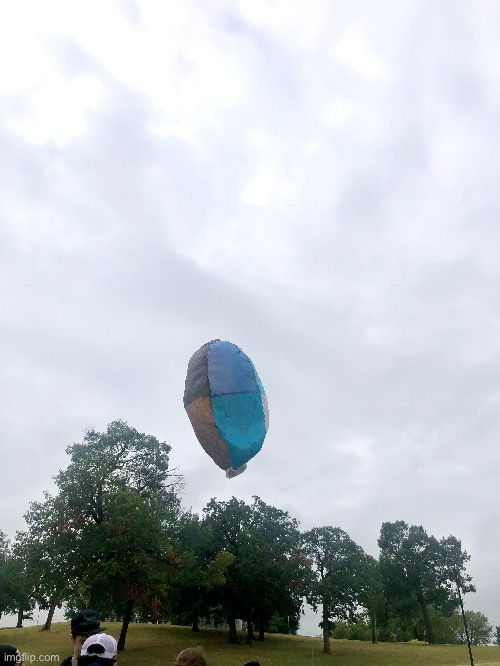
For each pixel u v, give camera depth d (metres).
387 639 90.25
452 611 68.69
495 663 47.72
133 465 47.03
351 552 54.28
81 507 41.41
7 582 50.09
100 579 37.91
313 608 54.19
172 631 59.50
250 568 53.00
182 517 53.09
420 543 71.25
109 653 3.81
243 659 46.69
